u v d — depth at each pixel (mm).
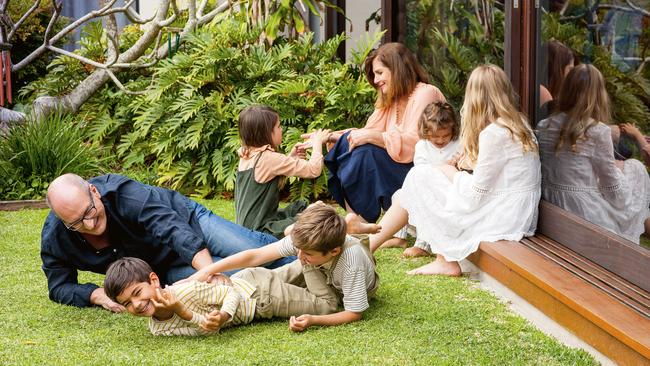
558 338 3303
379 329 3357
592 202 3688
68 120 6996
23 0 8750
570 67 3854
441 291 3904
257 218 4301
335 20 8438
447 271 4195
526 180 4027
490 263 3930
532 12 4242
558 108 3994
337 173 4953
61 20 9633
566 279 3369
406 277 4156
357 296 3402
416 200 4273
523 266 3551
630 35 3354
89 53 8023
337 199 5043
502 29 4535
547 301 3377
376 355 3062
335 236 3225
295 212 4430
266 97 6484
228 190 6582
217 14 7840
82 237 3545
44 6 9078
